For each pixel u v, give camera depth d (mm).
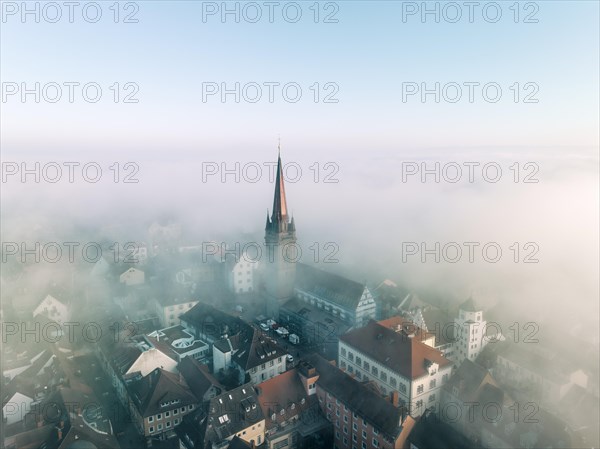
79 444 61688
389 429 67438
